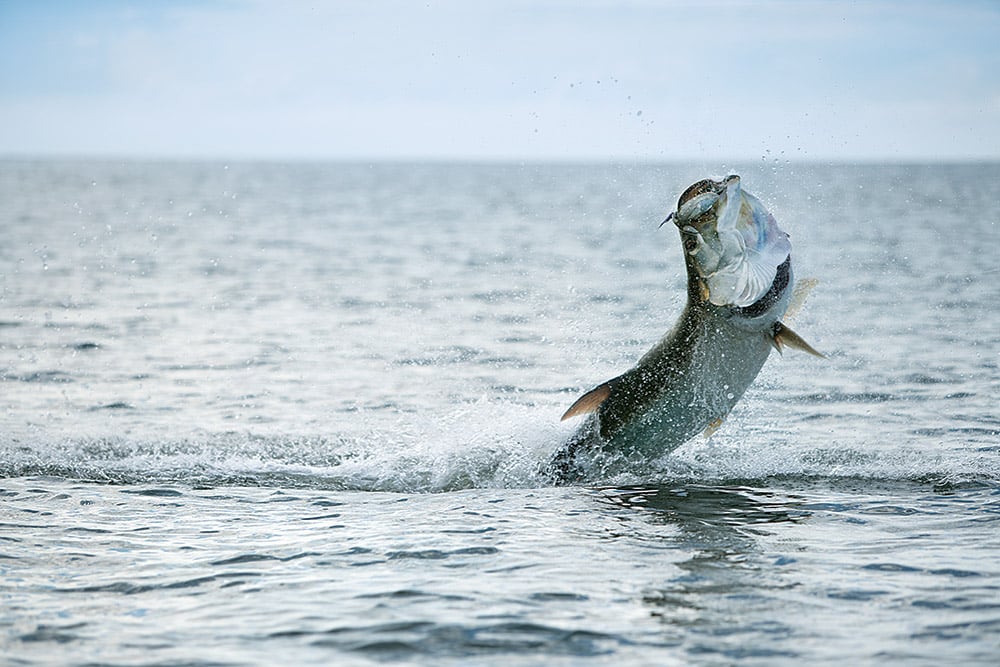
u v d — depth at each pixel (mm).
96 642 8578
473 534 11711
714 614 9109
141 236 72188
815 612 9117
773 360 24500
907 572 10148
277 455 16094
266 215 102438
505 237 72562
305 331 30656
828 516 12359
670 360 14305
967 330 29062
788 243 13352
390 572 10328
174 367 24750
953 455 15625
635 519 12328
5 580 10125
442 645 8477
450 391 21781
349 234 76062
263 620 9031
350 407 20156
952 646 8359
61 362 25359
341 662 8172
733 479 14305
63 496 13547
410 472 14828
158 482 14367
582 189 183125
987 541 11164
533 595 9609
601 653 8320
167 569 10477
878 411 19141
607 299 37312
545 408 18812
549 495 13633
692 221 13594
